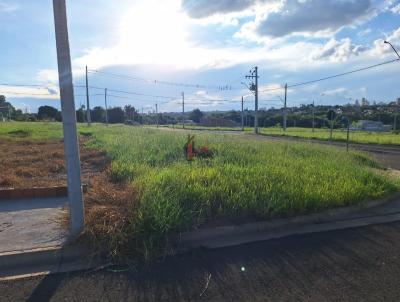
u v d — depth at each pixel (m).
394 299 3.68
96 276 4.17
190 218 5.41
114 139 19.02
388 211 7.04
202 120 117.38
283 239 5.39
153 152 12.36
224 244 5.16
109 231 4.69
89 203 6.11
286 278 4.12
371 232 5.74
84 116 107.31
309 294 3.77
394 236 5.55
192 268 4.38
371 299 3.68
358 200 7.07
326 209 6.53
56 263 4.55
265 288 3.89
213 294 3.77
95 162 11.77
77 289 3.86
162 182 6.76
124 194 6.39
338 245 5.15
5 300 3.63
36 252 4.52
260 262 4.55
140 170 8.62
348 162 11.51
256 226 5.71
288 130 65.88
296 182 7.43
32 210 6.36
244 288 3.90
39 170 10.27
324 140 34.22
